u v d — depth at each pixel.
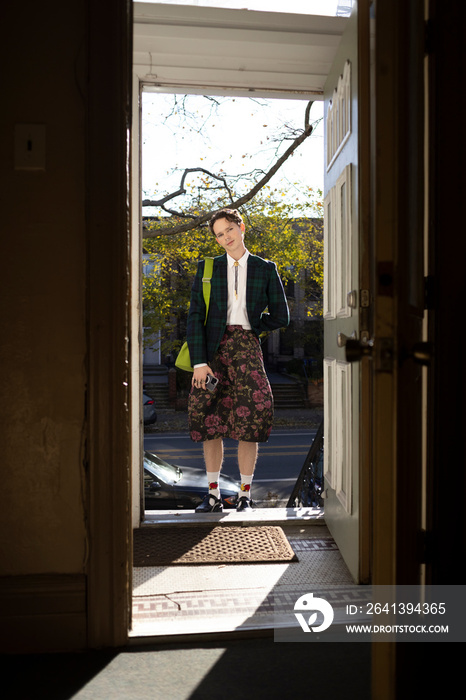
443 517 2.15
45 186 2.08
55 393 2.10
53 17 2.07
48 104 2.08
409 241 1.64
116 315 2.08
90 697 1.78
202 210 11.22
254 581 2.70
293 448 16.19
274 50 3.33
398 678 1.48
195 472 6.58
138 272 3.34
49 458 2.10
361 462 2.60
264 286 3.74
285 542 3.21
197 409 3.69
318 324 25.16
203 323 3.73
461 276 2.14
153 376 24.17
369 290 2.45
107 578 2.10
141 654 2.05
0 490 2.09
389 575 1.45
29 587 2.08
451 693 1.79
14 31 2.07
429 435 2.18
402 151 1.51
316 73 3.50
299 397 23.48
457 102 2.12
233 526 3.51
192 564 2.90
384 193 1.42
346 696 1.78
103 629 2.09
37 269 2.09
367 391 2.56
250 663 1.98
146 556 3.00
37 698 1.78
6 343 2.08
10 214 2.08
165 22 3.19
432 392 2.17
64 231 2.09
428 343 1.52
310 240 12.66
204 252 11.95
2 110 2.07
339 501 3.05
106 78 2.06
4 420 2.09
